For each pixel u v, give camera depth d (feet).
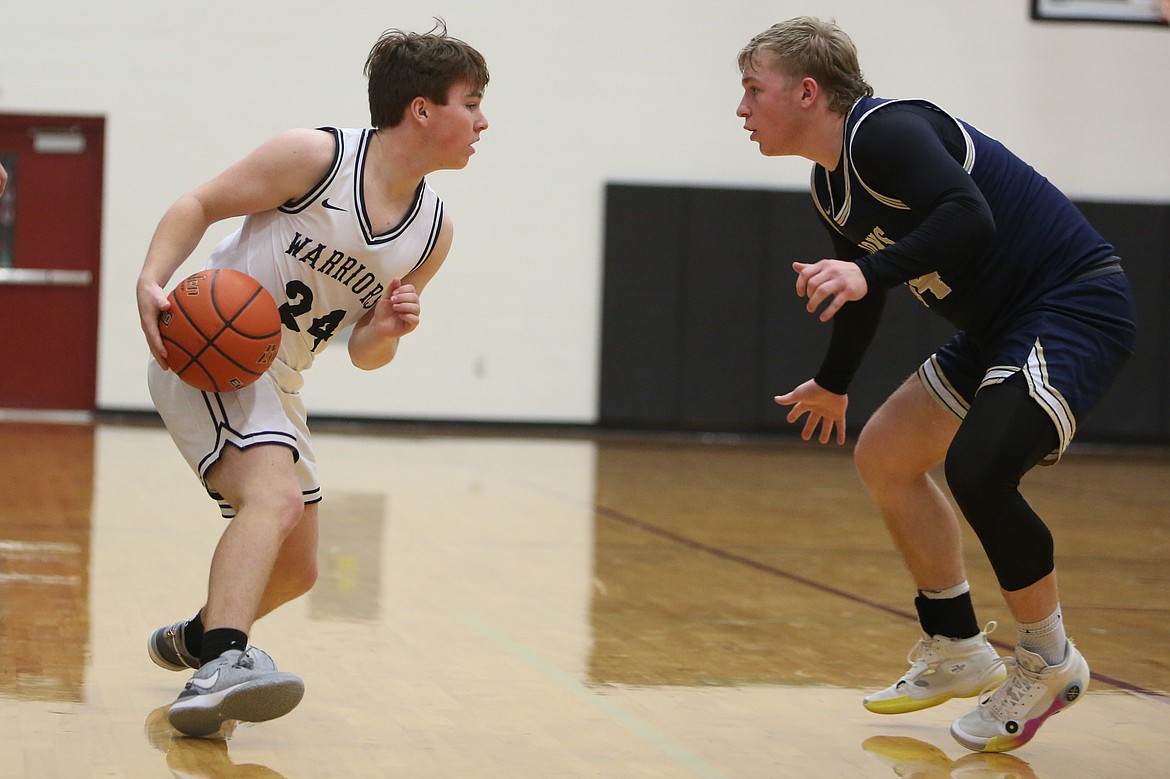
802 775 10.72
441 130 10.90
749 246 52.54
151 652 12.64
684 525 27.66
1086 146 53.52
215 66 50.08
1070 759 11.51
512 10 51.49
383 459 38.86
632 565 22.20
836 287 10.11
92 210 50.06
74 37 49.42
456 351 51.80
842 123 11.38
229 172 10.92
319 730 11.51
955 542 12.50
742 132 52.54
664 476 37.60
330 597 18.08
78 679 12.92
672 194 52.13
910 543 12.51
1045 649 11.35
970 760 11.37
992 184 11.29
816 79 11.31
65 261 49.98
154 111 49.83
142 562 20.06
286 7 50.44
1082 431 53.57
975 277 11.37
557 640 15.96
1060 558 24.88
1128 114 53.52
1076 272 11.29
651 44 52.13
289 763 10.45
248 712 10.39
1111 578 22.70
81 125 49.75
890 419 12.41
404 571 20.58
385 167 11.10
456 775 10.32
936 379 12.17
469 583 19.79
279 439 11.08
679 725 12.22
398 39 11.00
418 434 48.88
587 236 52.19
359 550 22.40
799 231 52.54
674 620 17.58
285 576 12.01
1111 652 16.57
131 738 10.96
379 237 11.19
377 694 12.93
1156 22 53.21
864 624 17.76
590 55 51.90
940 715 13.10
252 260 11.23
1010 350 11.14
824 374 13.28
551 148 51.88
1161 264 52.95
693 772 10.66
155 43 49.78
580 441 48.65
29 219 49.67
